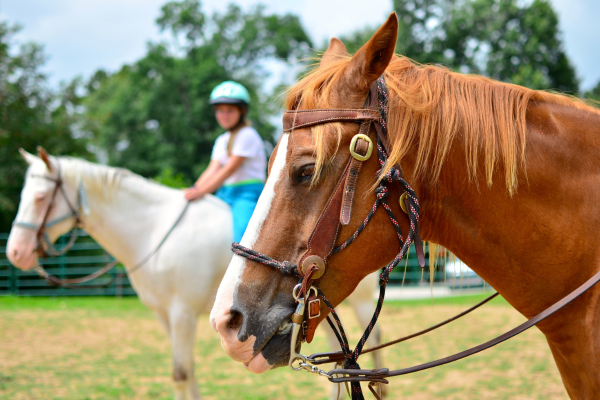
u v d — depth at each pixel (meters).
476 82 1.49
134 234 3.53
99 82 39.44
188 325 3.36
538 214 1.38
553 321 1.42
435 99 1.42
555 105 1.48
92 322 8.14
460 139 1.41
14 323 7.92
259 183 3.61
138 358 5.65
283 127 1.43
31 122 16.47
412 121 1.38
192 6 27.09
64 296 11.79
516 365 5.05
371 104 1.37
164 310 3.46
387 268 1.29
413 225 1.34
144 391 4.31
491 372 4.80
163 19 27.03
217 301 1.33
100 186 3.55
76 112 17.98
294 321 1.30
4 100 15.91
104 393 4.23
